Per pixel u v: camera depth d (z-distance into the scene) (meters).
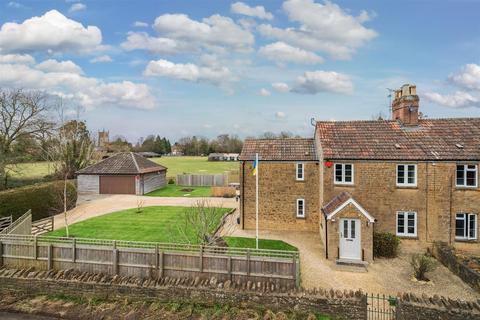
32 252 18.41
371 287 15.94
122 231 24.59
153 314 14.84
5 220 25.27
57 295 16.88
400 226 21.22
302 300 14.25
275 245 21.92
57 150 46.12
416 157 20.66
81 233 24.12
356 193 21.67
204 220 19.92
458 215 20.44
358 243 19.36
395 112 25.50
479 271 16.25
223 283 15.91
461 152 20.53
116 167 46.12
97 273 17.47
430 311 12.73
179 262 16.78
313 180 25.20
